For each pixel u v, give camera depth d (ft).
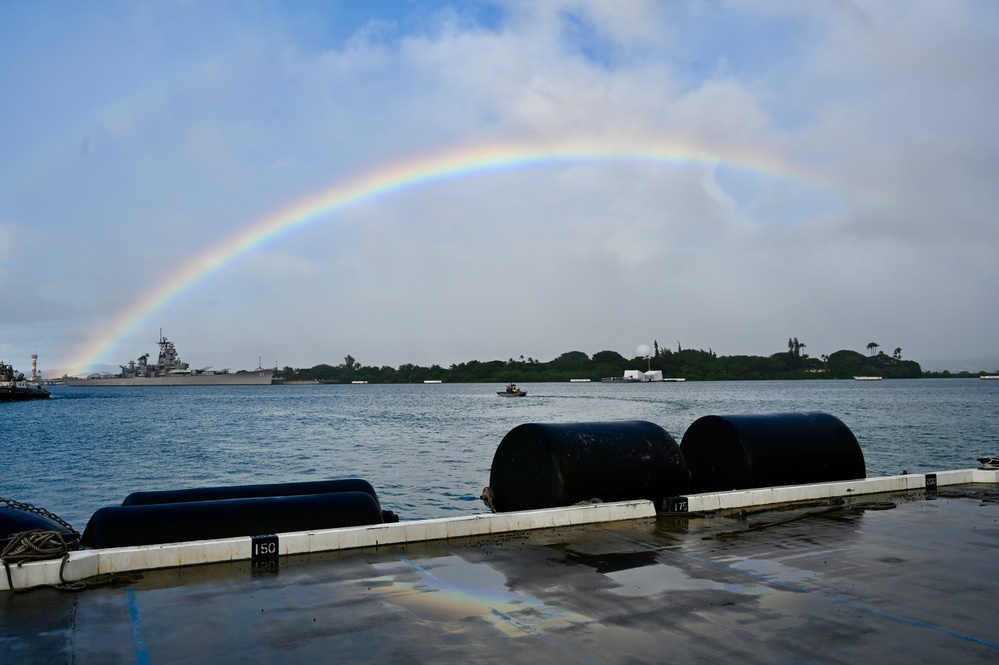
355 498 28.32
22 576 20.90
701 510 32.35
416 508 64.80
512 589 21.03
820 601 19.89
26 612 18.98
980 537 27.43
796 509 32.83
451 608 19.40
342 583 21.59
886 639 17.10
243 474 94.99
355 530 25.71
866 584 21.48
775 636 17.30
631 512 30.66
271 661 15.89
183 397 516.73
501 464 34.91
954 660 15.89
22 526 26.09
